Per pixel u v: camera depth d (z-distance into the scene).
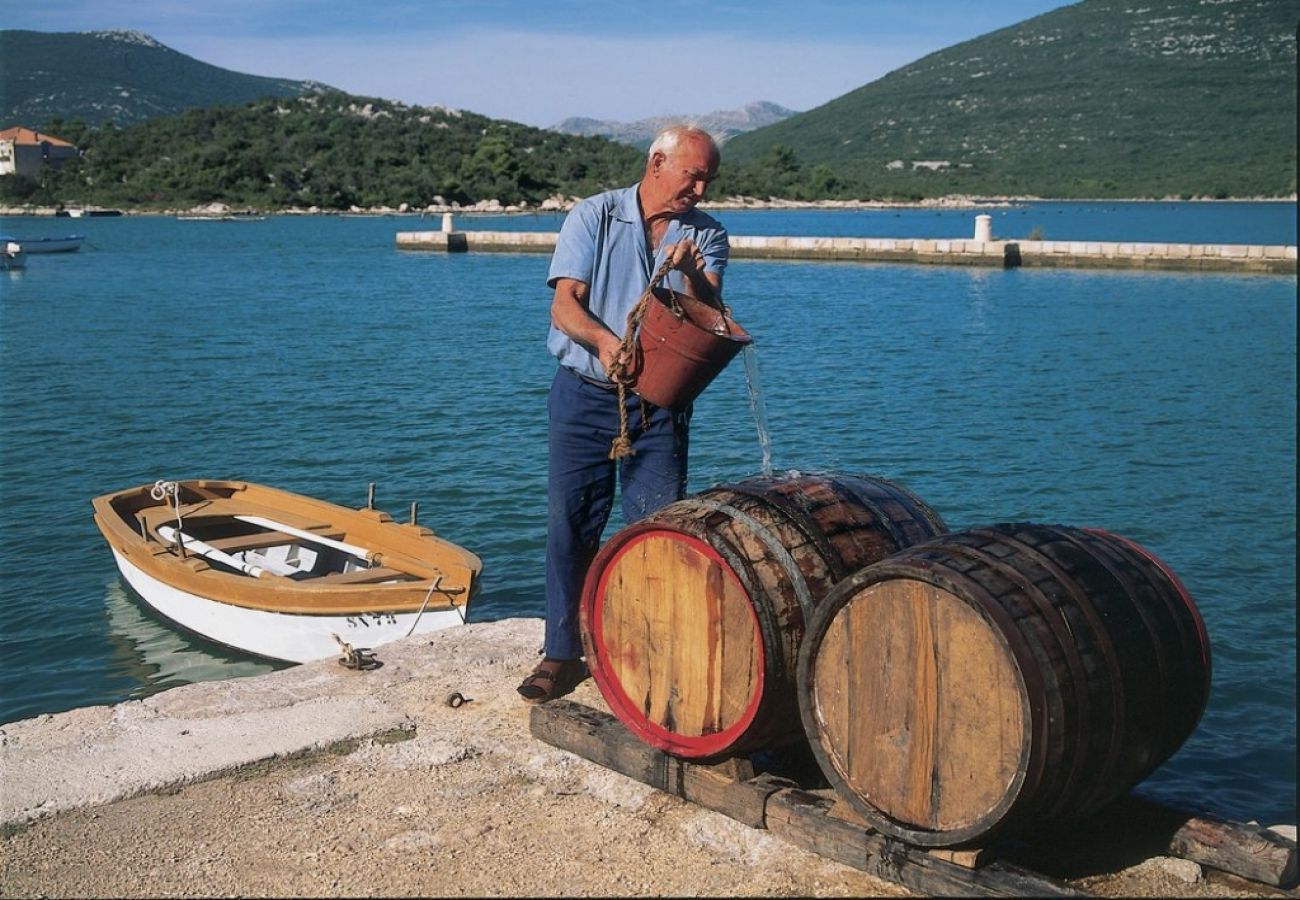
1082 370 25.23
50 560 12.60
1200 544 12.48
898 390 22.70
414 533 9.86
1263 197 191.88
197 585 9.64
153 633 10.39
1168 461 16.64
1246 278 47.38
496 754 4.32
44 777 4.13
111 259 66.19
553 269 4.33
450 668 5.27
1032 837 3.65
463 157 168.75
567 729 4.28
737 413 20.41
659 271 4.11
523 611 11.09
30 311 38.81
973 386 23.17
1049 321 34.09
